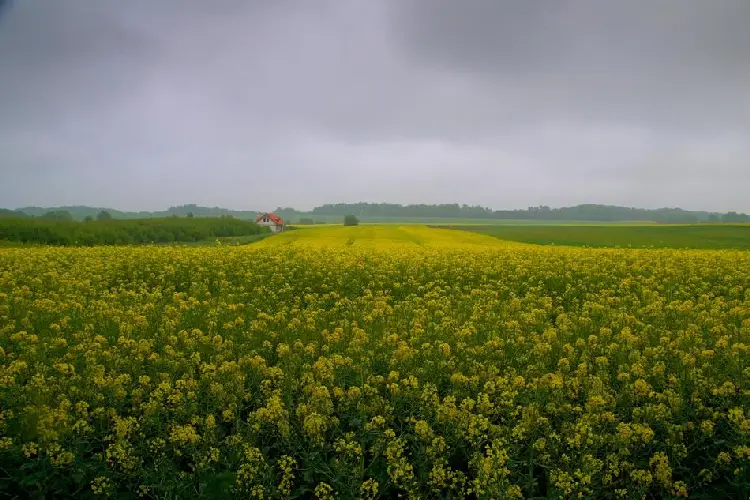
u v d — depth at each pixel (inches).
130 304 610.9
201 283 826.2
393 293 789.9
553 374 328.5
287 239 2231.8
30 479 251.9
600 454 278.5
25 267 916.6
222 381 337.4
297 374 355.6
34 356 378.6
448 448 267.4
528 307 599.2
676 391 321.7
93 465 264.8
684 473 268.4
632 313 546.9
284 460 252.8
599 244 2038.6
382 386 339.3
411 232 2790.4
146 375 350.3
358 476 252.4
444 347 386.0
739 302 610.5
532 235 2659.9
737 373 335.0
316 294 725.3
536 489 259.1
